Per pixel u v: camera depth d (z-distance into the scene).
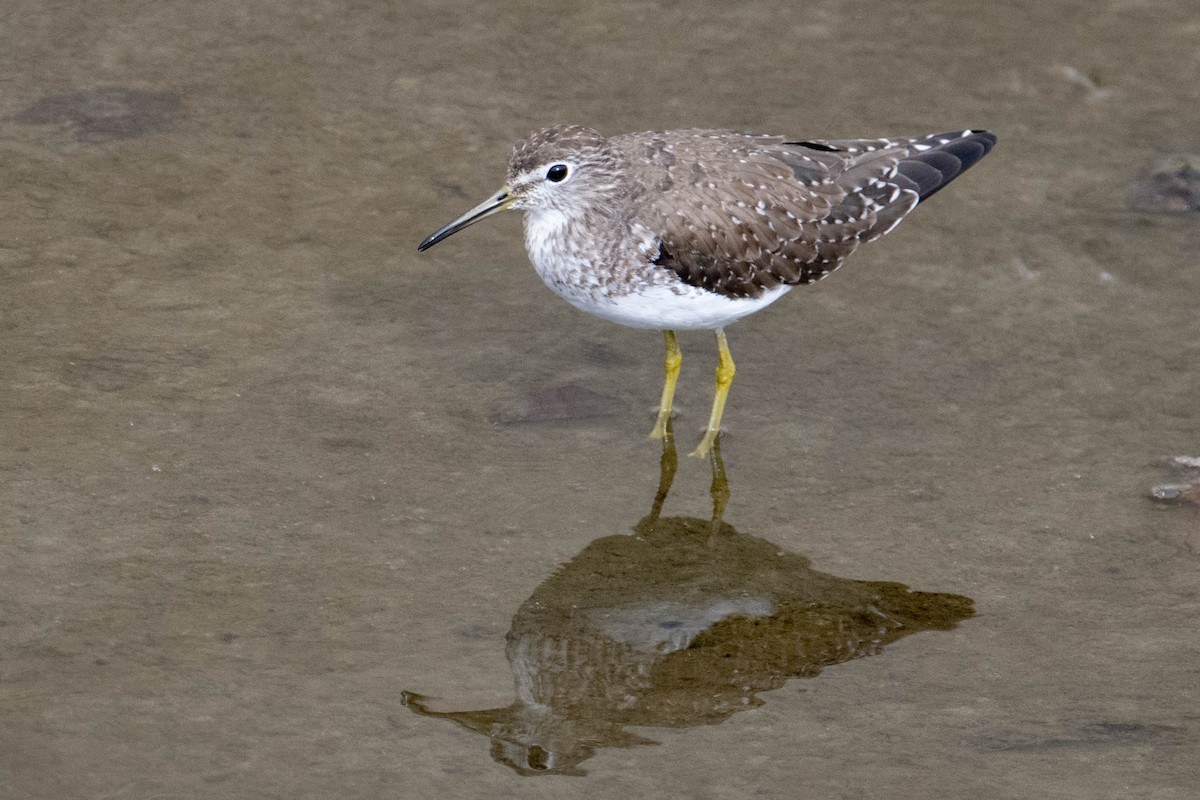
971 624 10.66
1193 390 13.13
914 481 12.10
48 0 17.92
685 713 9.78
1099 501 11.87
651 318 12.40
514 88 16.86
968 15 18.34
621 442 12.53
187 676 9.73
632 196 12.17
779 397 13.13
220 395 12.55
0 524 10.93
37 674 9.63
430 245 12.55
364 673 9.88
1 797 8.67
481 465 12.08
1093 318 14.04
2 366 12.61
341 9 18.12
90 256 14.10
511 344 13.59
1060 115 16.75
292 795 8.86
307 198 15.15
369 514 11.41
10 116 15.95
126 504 11.28
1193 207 15.44
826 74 17.22
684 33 17.89
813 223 12.67
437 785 9.02
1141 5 18.53
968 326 13.95
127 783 8.85
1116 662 10.30
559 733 9.52
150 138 15.81
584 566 11.06
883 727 9.71
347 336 13.42
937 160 13.28
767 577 11.06
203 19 17.81
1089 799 9.07
